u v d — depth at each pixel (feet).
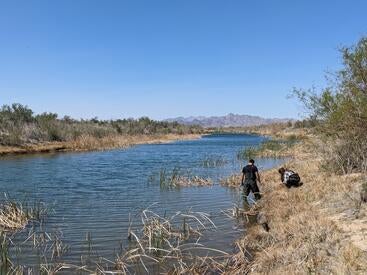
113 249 40.32
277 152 131.03
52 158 136.67
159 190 73.87
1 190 74.69
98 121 283.18
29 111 191.21
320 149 62.90
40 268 34.47
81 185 80.53
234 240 42.37
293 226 37.58
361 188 42.32
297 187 56.80
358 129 53.47
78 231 46.78
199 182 79.77
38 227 48.80
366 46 51.08
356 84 52.21
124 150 176.55
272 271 29.89
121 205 60.80
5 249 38.34
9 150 153.07
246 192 61.67
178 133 345.92
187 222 49.78
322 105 56.65
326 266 27.40
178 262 36.06
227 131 488.02
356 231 32.65
